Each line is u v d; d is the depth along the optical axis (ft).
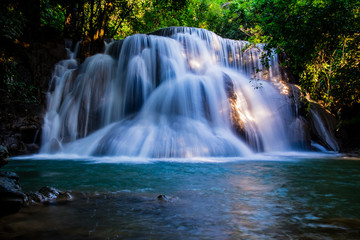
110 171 22.40
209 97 43.65
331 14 24.43
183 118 40.65
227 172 21.95
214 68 52.85
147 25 86.22
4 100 41.11
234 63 58.23
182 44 53.31
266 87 52.95
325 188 15.62
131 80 48.34
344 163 29.19
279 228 8.76
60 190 14.57
